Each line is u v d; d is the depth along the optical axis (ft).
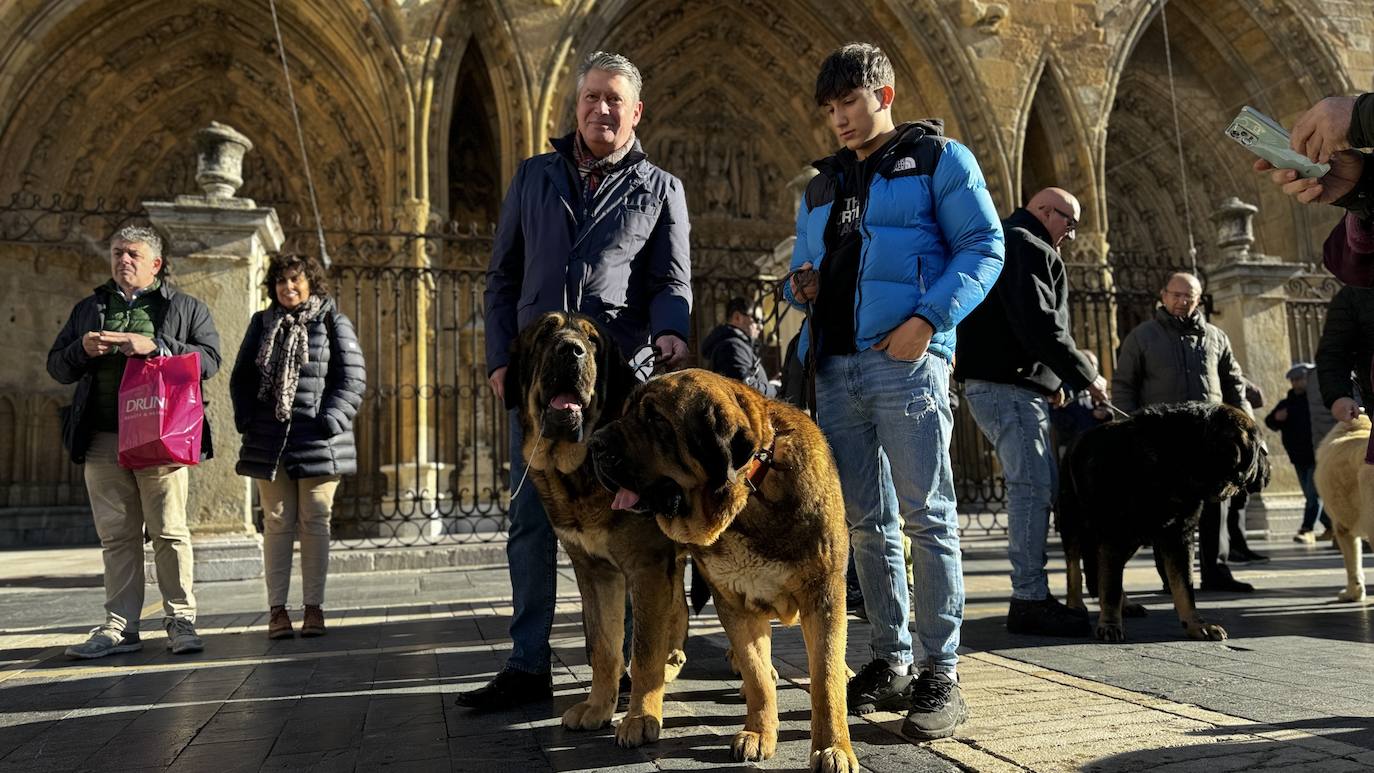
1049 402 16.15
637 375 11.03
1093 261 54.80
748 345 19.42
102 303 15.74
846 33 58.70
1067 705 9.68
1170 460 13.73
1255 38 64.03
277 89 59.21
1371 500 9.66
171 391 14.96
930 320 8.96
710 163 65.10
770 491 7.62
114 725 10.14
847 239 10.14
